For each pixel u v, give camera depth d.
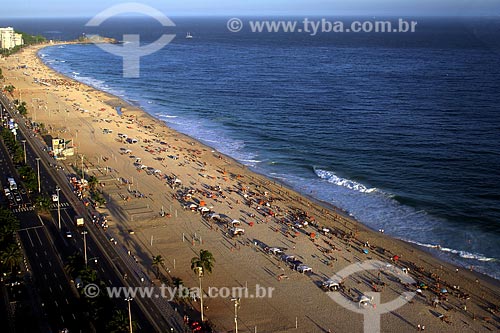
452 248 135.12
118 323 92.25
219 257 127.88
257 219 149.88
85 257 120.25
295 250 131.88
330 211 157.25
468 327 101.81
